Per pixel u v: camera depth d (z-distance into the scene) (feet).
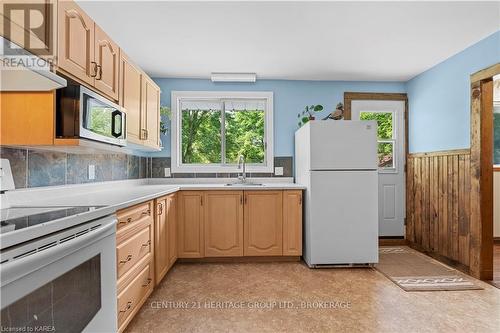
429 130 11.64
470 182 9.44
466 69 9.70
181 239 10.38
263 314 6.84
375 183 10.07
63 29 5.04
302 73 12.08
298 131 11.97
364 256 10.02
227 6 7.17
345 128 10.05
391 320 6.55
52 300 3.26
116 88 7.08
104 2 6.94
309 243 10.07
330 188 10.00
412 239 12.72
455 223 10.11
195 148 12.96
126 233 5.82
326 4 7.09
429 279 9.01
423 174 11.98
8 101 5.02
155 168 12.41
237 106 13.03
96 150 6.66
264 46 9.46
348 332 6.07
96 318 4.27
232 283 8.70
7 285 2.61
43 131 5.05
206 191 10.46
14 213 4.10
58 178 6.66
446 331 6.10
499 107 13.88
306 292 8.06
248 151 13.05
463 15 7.61
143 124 8.91
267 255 10.58
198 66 11.25
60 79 4.52
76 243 3.63
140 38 8.86
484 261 8.98
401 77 12.69
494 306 7.23
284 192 10.57
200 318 6.65
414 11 7.41
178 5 7.11
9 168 5.01
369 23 8.02
